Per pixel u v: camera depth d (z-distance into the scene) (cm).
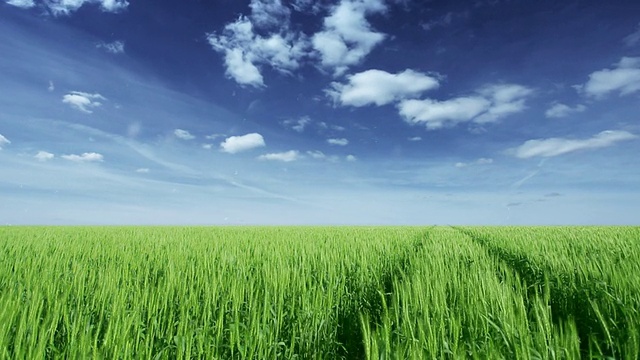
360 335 599
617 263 826
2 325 398
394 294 614
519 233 2266
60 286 711
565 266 855
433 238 1833
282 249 1303
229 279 727
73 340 411
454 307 560
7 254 1241
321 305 590
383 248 1316
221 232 2562
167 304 603
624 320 532
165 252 1282
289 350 489
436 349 412
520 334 403
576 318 664
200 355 440
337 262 1003
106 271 780
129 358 383
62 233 2377
